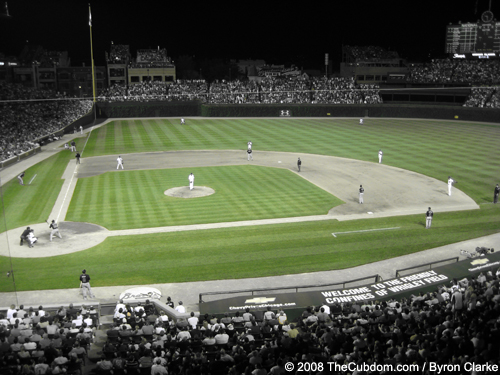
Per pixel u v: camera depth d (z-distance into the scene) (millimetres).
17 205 44531
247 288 28266
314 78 135000
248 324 20812
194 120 112812
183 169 59312
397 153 68062
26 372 15445
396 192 48250
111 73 148125
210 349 18125
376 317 20453
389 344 16609
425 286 25766
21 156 66938
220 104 119000
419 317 19766
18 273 30219
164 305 24500
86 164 63094
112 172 58000
